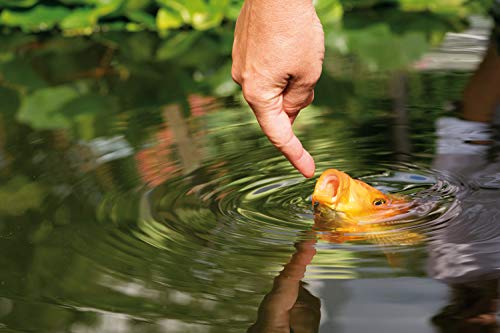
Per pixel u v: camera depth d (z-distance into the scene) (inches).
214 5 206.2
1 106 138.0
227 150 110.7
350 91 140.0
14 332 64.6
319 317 64.9
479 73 146.6
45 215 89.7
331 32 191.6
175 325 64.4
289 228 84.9
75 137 118.5
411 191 95.2
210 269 74.7
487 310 64.5
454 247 77.7
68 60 173.5
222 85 147.3
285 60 64.5
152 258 77.7
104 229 85.2
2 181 101.3
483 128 116.8
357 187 88.7
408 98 134.1
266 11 62.8
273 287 70.5
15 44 193.3
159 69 162.6
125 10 208.4
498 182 96.1
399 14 208.5
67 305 68.8
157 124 124.1
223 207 91.2
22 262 78.0
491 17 198.4
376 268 73.6
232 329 63.5
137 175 101.6
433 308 65.3
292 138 70.1
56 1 211.9
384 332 61.9
